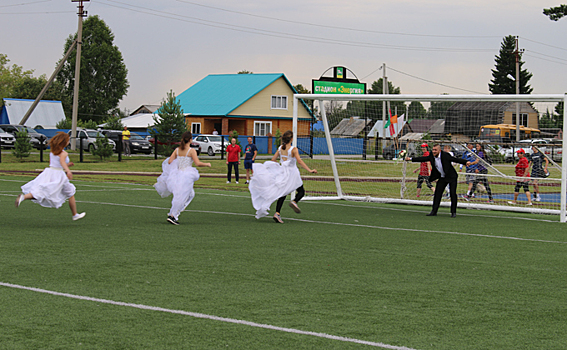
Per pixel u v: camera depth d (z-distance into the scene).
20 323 4.98
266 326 5.06
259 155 47.84
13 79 102.19
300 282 6.75
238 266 7.56
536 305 5.96
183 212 13.49
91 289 6.17
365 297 6.14
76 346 4.47
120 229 10.50
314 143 35.19
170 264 7.57
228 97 56.84
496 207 15.40
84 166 30.56
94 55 90.81
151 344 4.55
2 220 11.26
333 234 10.65
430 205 16.66
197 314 5.36
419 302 5.98
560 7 37.72
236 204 15.45
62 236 9.55
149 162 33.94
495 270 7.70
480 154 18.67
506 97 14.50
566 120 13.77
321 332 4.93
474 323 5.29
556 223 13.23
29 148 34.81
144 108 81.38
